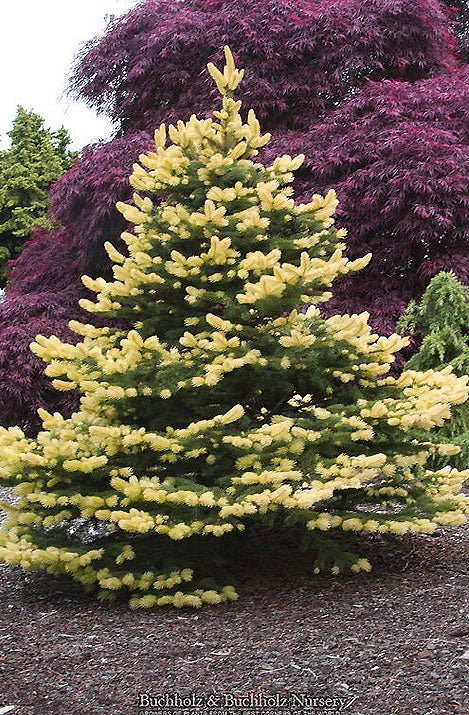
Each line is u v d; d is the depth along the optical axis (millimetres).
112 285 4188
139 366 3871
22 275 10984
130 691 2855
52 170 26859
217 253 3941
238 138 4477
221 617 3664
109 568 4020
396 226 8328
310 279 3838
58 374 4027
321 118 9695
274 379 4129
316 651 3158
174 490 3730
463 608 3635
